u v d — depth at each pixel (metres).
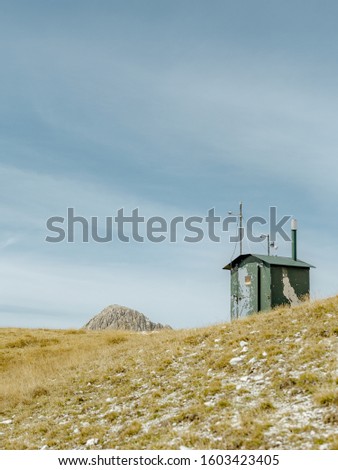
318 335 17.08
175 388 16.08
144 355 22.34
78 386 20.09
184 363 19.08
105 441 12.98
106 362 23.44
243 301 29.06
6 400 20.39
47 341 37.50
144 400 15.55
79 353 29.75
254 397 13.12
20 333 43.09
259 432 10.42
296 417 10.99
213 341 20.92
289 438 10.02
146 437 12.27
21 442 14.36
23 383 22.84
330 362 14.05
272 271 27.50
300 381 13.09
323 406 11.24
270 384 13.74
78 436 13.89
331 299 21.66
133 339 32.03
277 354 16.34
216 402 13.47
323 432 9.95
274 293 27.38
